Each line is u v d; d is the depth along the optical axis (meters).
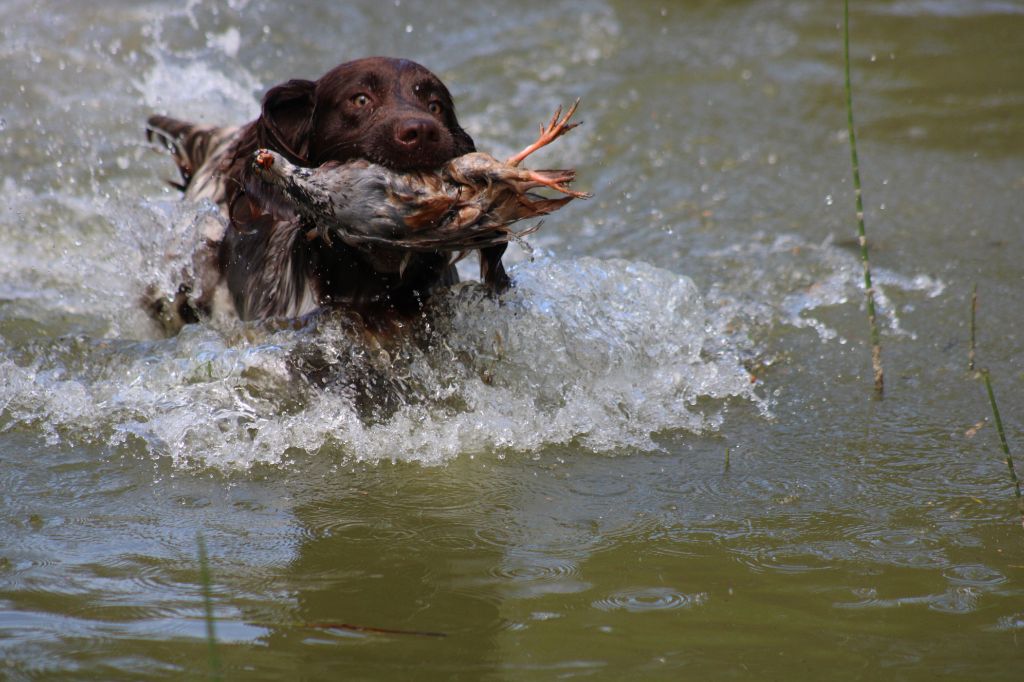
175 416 10.06
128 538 8.20
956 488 9.02
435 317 11.09
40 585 7.52
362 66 10.09
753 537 8.27
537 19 23.30
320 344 10.70
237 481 9.20
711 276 13.67
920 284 13.29
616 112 19.16
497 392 10.53
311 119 10.45
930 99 19.78
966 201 15.74
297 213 10.31
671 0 24.73
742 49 22.09
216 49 21.00
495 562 7.89
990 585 7.57
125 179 16.30
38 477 9.14
